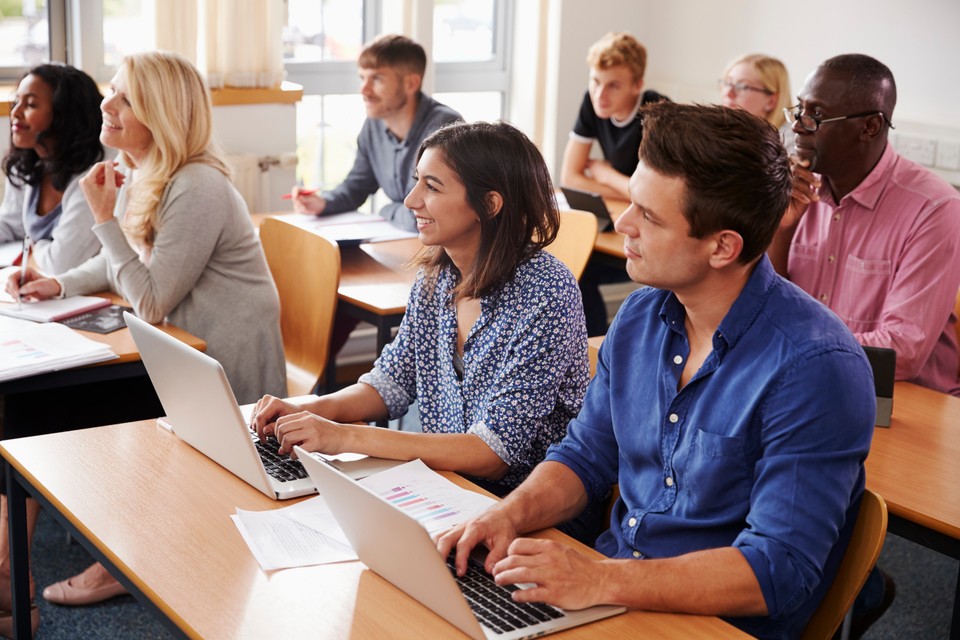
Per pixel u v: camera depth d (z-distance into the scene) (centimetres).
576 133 438
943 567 302
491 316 192
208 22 378
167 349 175
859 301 260
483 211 187
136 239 274
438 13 464
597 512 186
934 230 248
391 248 354
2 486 245
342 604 139
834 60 249
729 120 143
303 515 164
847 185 257
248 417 199
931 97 396
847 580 150
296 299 303
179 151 269
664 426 159
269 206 409
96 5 385
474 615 129
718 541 154
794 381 145
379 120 390
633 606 138
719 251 147
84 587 265
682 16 481
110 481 174
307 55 433
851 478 144
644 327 168
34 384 228
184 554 151
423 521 159
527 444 188
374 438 182
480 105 487
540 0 463
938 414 222
